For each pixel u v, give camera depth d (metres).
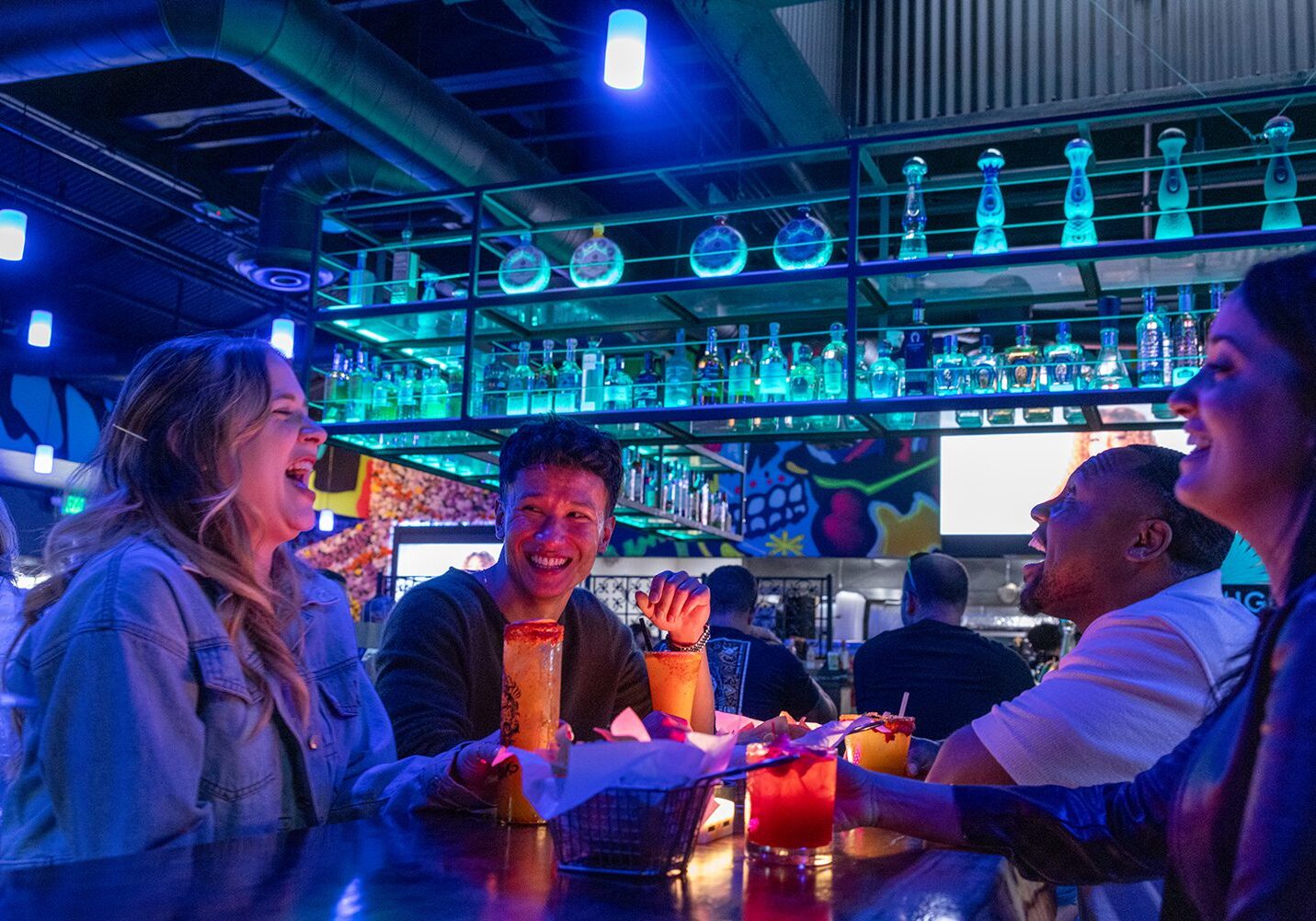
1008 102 4.36
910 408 3.54
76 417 9.98
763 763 0.93
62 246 7.85
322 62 4.12
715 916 0.75
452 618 1.63
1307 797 0.59
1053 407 3.42
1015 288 3.74
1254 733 0.71
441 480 10.37
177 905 0.71
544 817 0.88
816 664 6.13
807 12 4.08
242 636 1.21
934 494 8.15
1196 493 0.80
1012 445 7.90
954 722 2.88
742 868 0.94
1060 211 5.21
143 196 7.04
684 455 5.52
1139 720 1.40
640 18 3.42
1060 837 1.04
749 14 3.59
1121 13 4.24
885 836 1.15
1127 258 3.36
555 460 1.60
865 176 4.64
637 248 6.29
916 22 4.48
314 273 4.39
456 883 0.82
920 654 2.96
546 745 1.12
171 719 1.06
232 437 1.24
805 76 4.02
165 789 1.04
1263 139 4.44
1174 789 0.94
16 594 1.71
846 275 3.61
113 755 1.03
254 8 3.83
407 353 4.72
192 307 9.09
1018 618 7.66
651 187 6.14
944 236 5.49
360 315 4.25
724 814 1.13
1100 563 1.62
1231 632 1.44
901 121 4.46
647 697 1.89
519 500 1.61
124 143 6.11
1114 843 1.02
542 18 4.09
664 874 0.87
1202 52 4.12
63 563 1.21
